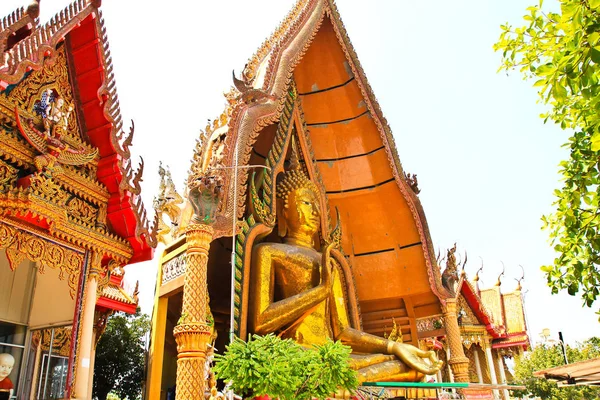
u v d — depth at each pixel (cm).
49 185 880
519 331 3434
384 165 1808
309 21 1620
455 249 1866
